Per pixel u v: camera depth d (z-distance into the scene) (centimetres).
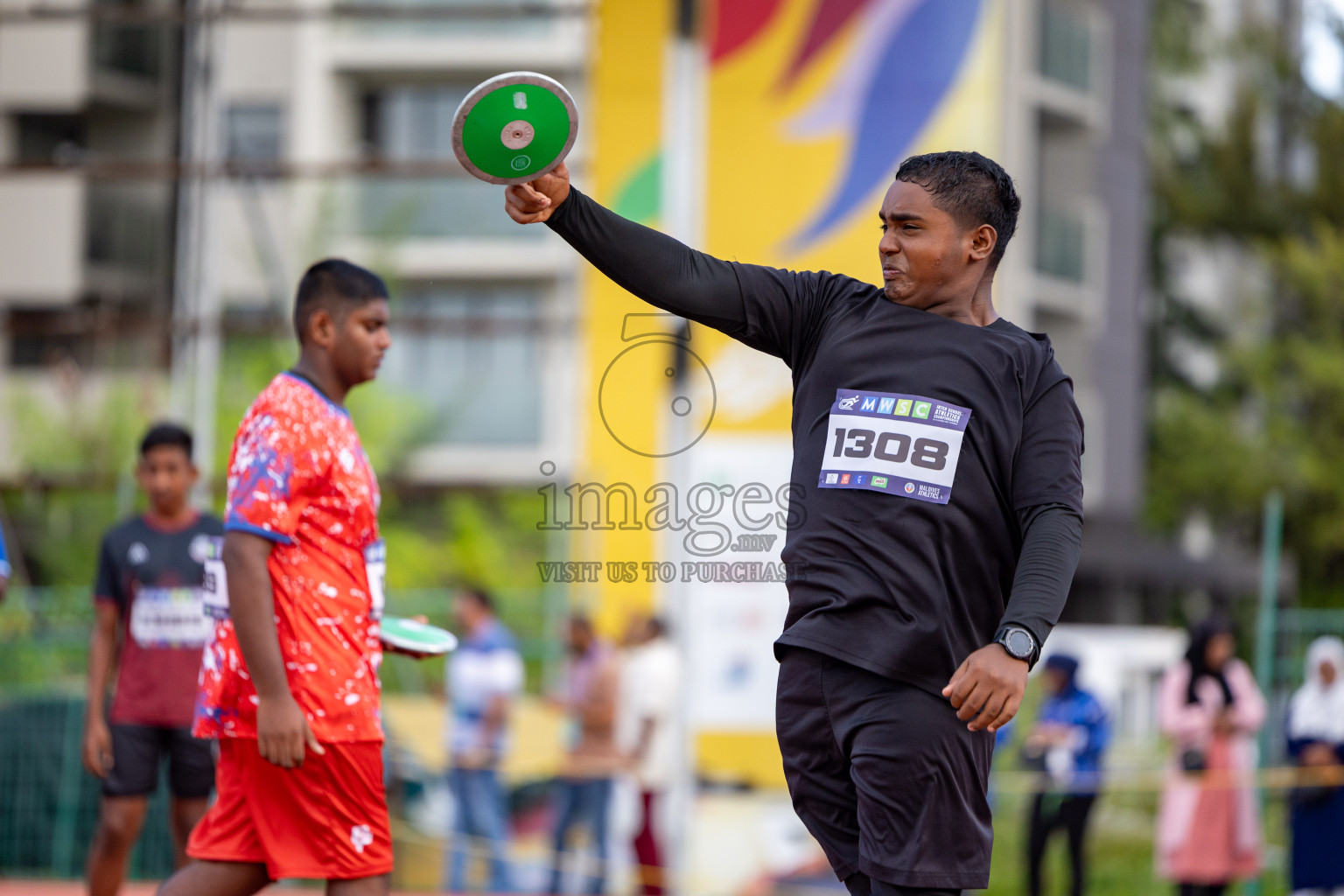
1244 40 9162
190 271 4919
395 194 6531
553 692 3631
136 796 1844
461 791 3144
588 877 3025
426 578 6169
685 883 2978
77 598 3462
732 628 3262
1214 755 2953
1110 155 8081
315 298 1374
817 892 3162
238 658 1298
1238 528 8688
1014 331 1075
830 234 3603
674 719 2986
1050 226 7638
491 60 7206
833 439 1059
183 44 7138
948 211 1062
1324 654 3070
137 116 7231
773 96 3631
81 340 6706
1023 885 3288
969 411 1030
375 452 6288
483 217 6906
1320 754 3020
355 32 7281
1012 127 7394
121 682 1859
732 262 1127
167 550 1862
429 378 6806
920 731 999
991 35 3572
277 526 1273
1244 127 9000
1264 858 3300
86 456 5741
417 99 7375
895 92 3606
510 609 4116
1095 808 3027
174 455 1872
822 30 3628
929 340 1058
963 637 1029
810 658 1048
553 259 6881
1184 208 8894
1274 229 8944
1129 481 8125
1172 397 8650
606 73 3669
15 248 6956
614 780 3066
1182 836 2936
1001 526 1038
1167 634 4428
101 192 7044
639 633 3041
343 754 1291
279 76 7381
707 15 3634
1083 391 7775
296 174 4225
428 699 3884
